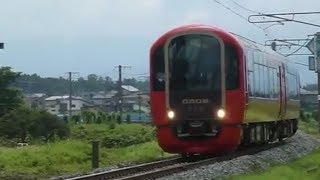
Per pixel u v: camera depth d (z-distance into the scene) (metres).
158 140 19.39
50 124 57.97
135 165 19.64
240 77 19.02
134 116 107.81
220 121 18.84
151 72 19.47
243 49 19.52
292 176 15.86
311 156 23.94
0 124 56.31
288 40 41.16
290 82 30.48
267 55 24.41
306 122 66.06
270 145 26.81
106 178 15.77
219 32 19.05
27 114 58.22
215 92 18.94
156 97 19.31
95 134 56.06
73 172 20.22
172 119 19.11
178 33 19.23
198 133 19.02
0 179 17.94
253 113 21.14
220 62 18.95
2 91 74.94
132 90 164.00
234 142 19.00
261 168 18.95
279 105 26.77
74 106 149.50
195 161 19.69
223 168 16.92
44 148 26.62
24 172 20.08
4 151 26.45
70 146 26.80
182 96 19.08
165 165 19.36
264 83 23.38
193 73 19.06
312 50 25.84
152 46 19.52
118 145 41.41
